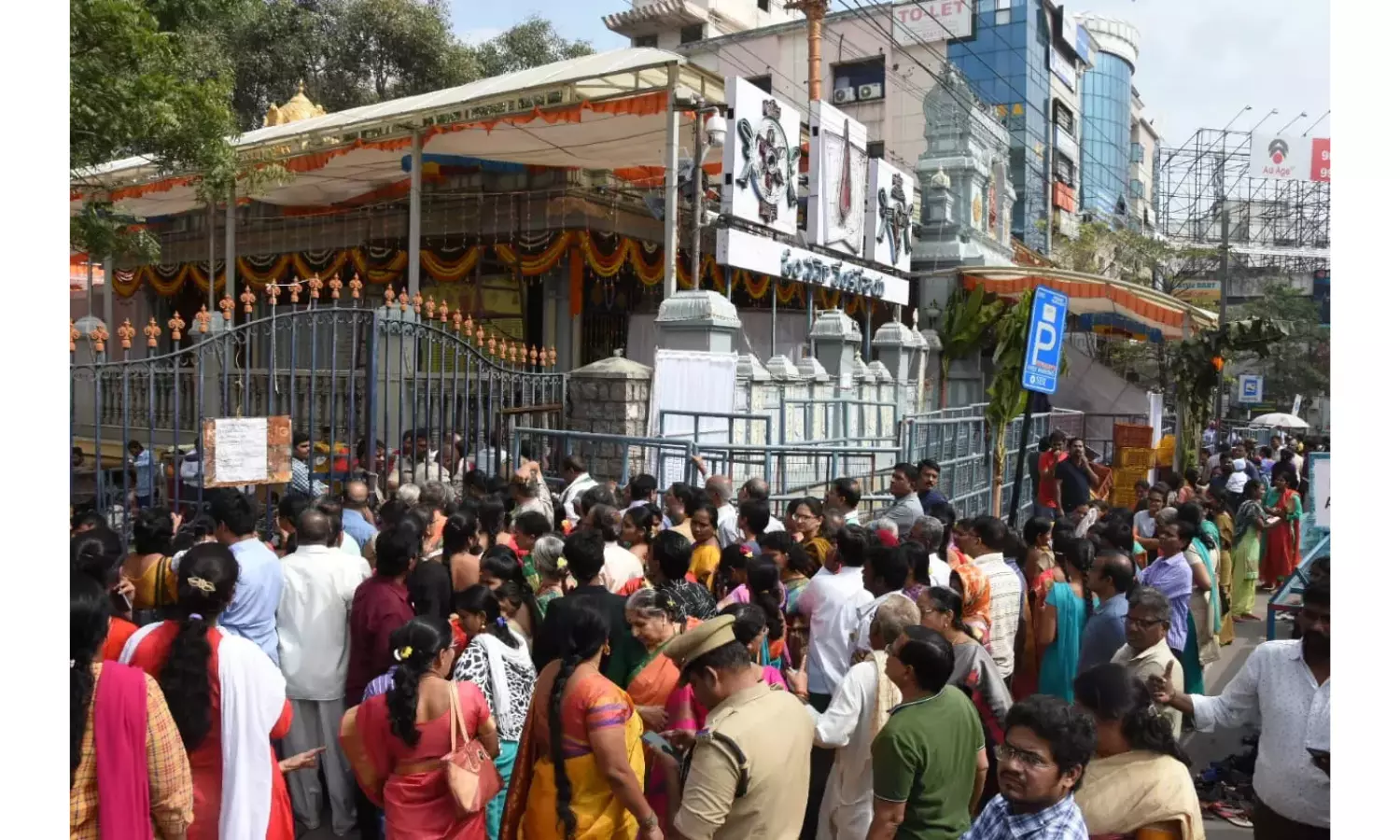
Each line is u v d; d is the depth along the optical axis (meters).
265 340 16.78
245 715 3.80
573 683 3.65
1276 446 22.27
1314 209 44.47
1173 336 27.22
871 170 20.20
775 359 14.04
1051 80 44.19
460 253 19.80
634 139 16.61
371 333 8.73
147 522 5.32
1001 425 14.51
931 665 3.60
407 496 7.21
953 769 3.59
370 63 29.38
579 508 7.31
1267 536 13.80
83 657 3.04
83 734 3.01
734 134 14.70
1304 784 3.79
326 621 5.32
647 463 10.64
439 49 29.31
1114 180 54.12
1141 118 61.34
